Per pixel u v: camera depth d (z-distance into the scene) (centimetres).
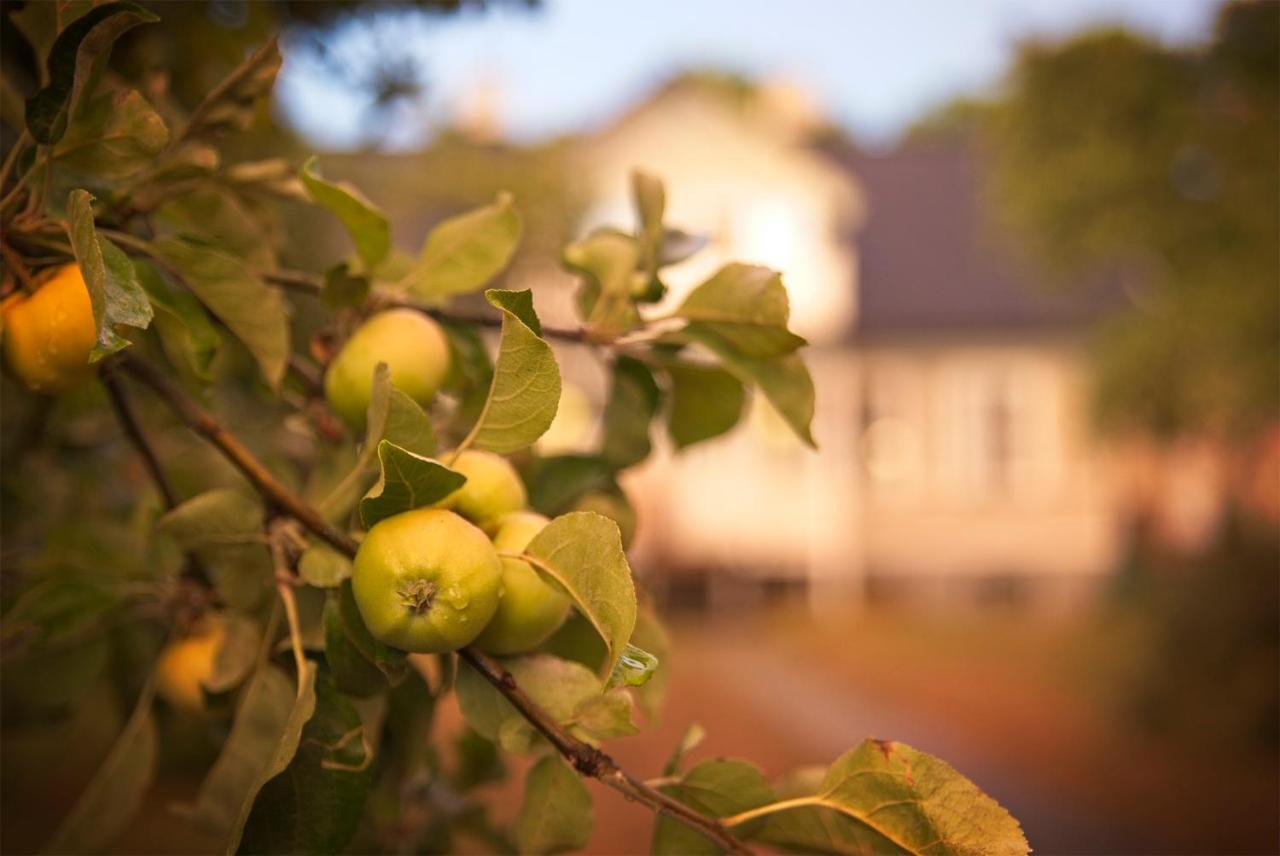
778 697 1303
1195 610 1059
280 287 168
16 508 245
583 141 2081
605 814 775
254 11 226
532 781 128
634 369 169
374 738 133
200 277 136
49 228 121
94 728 334
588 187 1753
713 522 2120
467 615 108
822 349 2130
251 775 136
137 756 168
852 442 2148
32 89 190
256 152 267
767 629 1909
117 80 181
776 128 2142
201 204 158
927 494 2208
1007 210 1534
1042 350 2186
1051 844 793
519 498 122
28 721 187
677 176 2114
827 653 1631
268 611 149
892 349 2191
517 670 119
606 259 160
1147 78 1384
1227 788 917
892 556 2208
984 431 2211
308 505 140
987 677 1384
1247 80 1345
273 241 172
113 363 137
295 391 167
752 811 123
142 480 264
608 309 157
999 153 1562
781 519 2131
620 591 105
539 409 112
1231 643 1034
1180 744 1038
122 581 175
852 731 1130
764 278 144
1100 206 1415
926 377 2208
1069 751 1034
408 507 111
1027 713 1181
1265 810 862
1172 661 1068
